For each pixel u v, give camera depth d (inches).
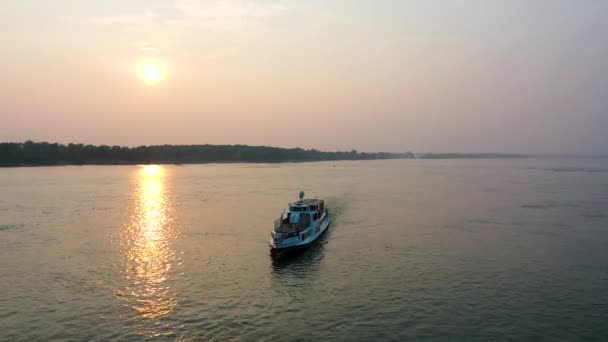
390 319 1301.7
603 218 2942.9
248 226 2677.2
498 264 1841.8
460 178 6978.4
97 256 1990.7
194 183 5782.5
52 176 7037.4
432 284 1596.9
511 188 5108.3
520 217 2992.1
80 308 1391.5
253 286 1592.0
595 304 1412.4
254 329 1240.8
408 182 6063.0
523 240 2274.9
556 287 1563.7
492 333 1217.4
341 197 4185.5
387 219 2938.0
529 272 1729.8
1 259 1940.2
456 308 1381.6
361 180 6417.3
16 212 3225.9
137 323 1282.0
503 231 2509.8
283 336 1197.1
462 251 2054.6
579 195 4301.2
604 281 1624.0
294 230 2080.5
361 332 1221.1
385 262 1878.7
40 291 1541.6
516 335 1206.9
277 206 3535.9
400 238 2335.1
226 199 3993.6
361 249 2101.4
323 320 1298.0
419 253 2022.6
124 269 1795.0
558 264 1836.9
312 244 2167.8
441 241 2260.1
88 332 1228.5
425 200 3949.3
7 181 5974.4
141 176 7219.5
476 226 2667.3
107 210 3329.2
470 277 1672.0
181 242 2260.1
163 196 4239.7
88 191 4690.0
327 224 2628.0
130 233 2480.3
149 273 1743.4
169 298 1475.1
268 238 2353.6
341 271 1760.6
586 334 1215.6
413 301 1438.2
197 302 1439.5
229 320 1300.4
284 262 1889.8
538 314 1339.8
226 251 2080.5
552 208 3412.9
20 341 1179.9
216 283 1625.2
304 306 1402.6
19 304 1425.9
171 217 3006.9
